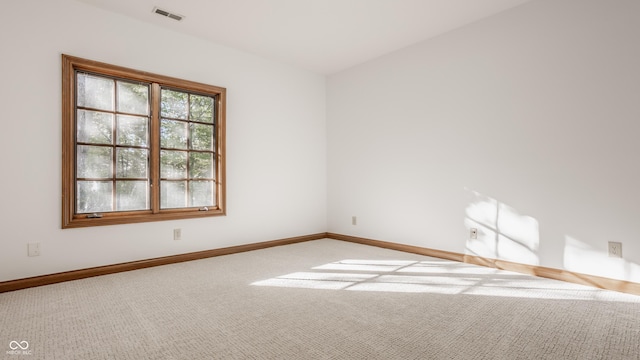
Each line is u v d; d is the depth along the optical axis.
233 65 3.85
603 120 2.49
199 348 1.58
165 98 3.37
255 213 4.03
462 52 3.35
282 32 3.47
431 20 3.23
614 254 2.44
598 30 2.51
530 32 2.87
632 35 2.36
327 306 2.12
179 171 3.46
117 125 3.07
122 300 2.24
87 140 2.90
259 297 2.30
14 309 2.08
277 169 4.27
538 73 2.82
